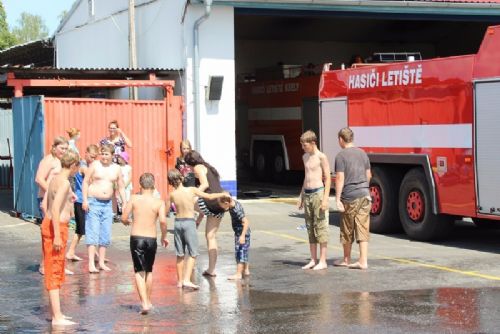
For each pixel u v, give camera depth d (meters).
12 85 19.16
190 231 10.87
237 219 11.48
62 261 9.12
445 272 11.85
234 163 21.31
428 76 14.88
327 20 28.25
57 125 18.41
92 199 12.23
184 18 20.98
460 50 32.56
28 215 18.67
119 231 16.58
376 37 32.84
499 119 13.45
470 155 14.00
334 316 9.14
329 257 13.39
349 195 12.15
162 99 22.28
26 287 11.16
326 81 17.91
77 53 29.77
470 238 15.77
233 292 10.59
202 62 21.00
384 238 15.86
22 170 18.95
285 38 32.75
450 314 9.16
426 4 22.31
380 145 16.12
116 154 17.59
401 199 15.81
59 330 8.74
